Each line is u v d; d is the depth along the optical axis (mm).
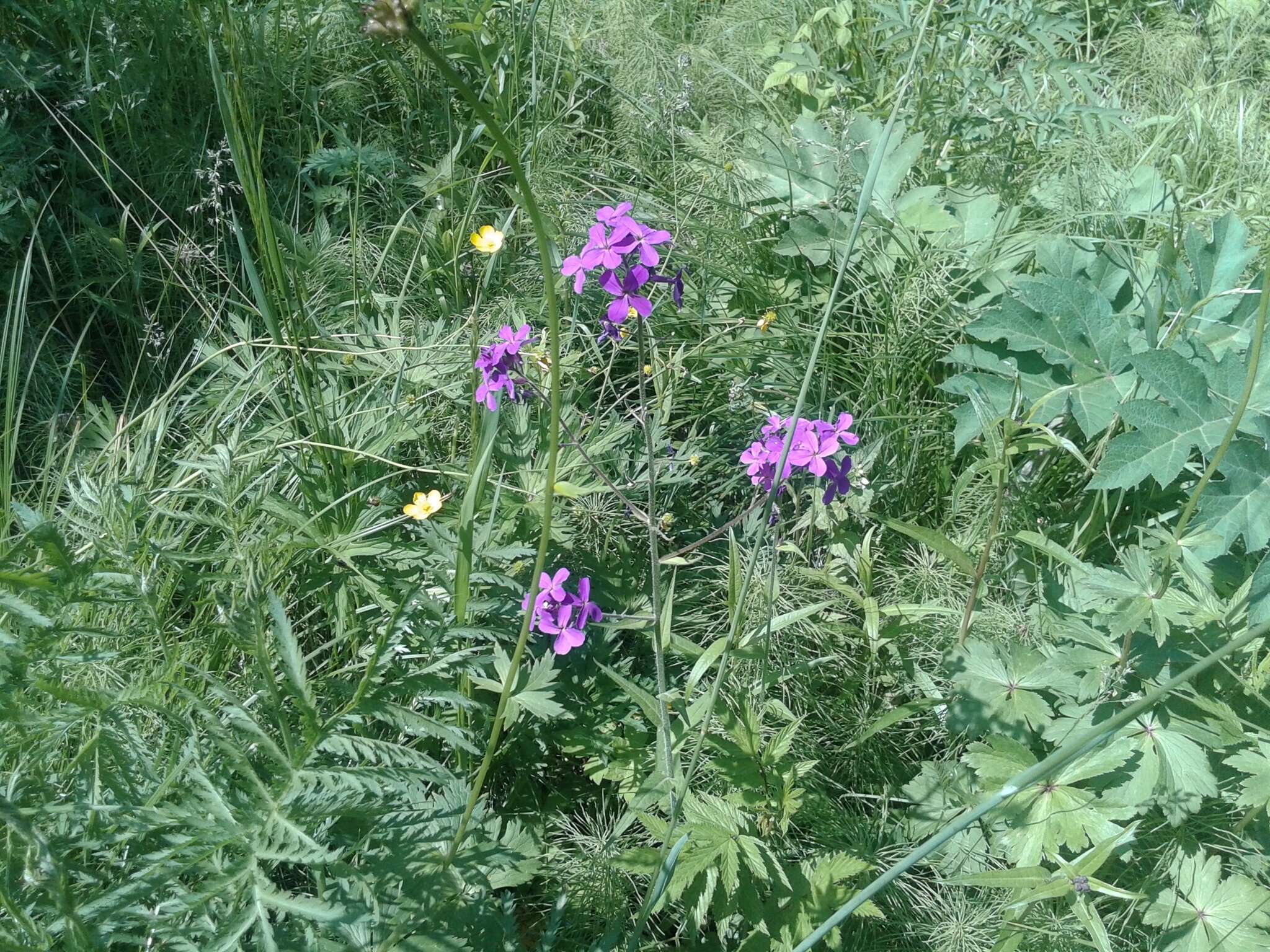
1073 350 645
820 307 779
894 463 683
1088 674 537
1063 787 494
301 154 860
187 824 365
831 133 878
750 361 738
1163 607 509
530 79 908
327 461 592
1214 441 557
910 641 594
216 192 746
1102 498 625
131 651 515
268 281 674
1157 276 676
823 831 523
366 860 427
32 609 373
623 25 1064
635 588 608
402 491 637
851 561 603
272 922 419
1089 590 558
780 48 1072
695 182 883
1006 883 449
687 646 511
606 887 491
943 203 813
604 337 465
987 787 506
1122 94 1086
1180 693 514
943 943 489
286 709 489
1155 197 828
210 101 865
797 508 504
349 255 794
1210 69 1081
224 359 675
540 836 506
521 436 623
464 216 762
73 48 853
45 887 337
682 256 775
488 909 459
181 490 556
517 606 550
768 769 497
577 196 865
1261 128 994
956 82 948
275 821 369
